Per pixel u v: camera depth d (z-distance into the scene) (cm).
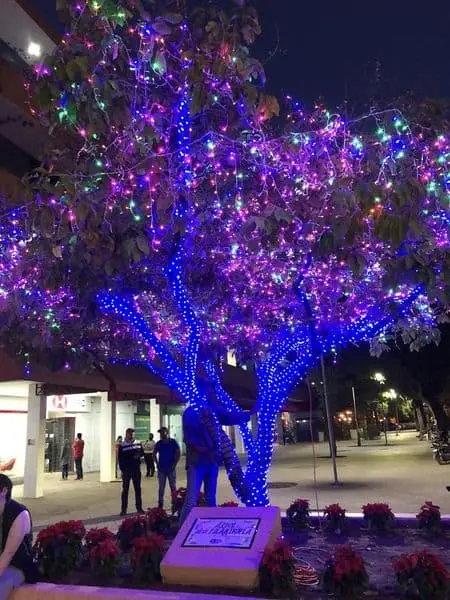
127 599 465
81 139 603
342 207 435
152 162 502
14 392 1897
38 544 571
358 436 3938
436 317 795
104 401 1950
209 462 740
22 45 1681
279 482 1647
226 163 583
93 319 718
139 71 484
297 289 627
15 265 708
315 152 530
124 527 707
